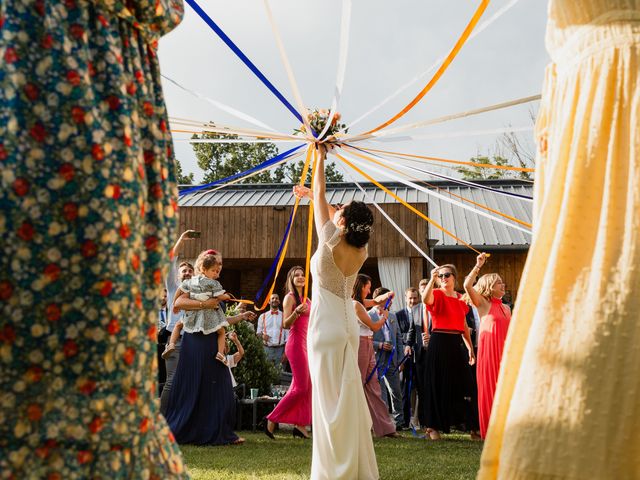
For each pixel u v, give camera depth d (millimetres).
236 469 3932
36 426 1270
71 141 1320
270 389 7824
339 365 3309
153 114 1574
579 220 1854
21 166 1274
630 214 1780
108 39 1436
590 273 1786
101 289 1327
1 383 1247
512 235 13633
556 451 1682
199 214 12891
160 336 6484
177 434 5312
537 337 1790
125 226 1384
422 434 6711
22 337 1266
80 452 1304
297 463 4207
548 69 2199
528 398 1753
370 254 12383
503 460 1746
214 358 5434
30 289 1271
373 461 3295
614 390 1671
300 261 13539
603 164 1879
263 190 16328
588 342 1719
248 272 15398
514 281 13594
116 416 1349
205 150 30562
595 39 1966
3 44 1291
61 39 1334
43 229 1287
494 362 5230
